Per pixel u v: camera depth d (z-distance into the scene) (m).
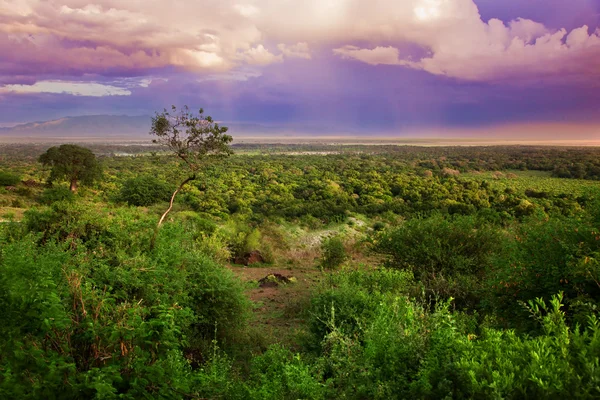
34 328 3.20
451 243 8.72
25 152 194.00
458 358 2.78
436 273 8.22
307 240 23.91
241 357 5.71
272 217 35.22
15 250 4.29
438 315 3.55
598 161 91.56
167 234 6.95
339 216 37.91
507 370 2.49
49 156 42.34
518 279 5.00
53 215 7.10
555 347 2.70
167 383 3.24
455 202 44.78
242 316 6.44
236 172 82.56
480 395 2.39
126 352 3.25
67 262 4.67
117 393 3.06
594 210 5.32
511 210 37.38
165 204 37.03
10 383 2.60
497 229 8.85
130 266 5.16
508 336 3.02
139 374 3.11
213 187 52.34
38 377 2.75
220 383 3.80
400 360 3.15
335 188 60.09
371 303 5.73
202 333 6.00
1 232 6.12
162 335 3.53
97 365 3.21
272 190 59.22
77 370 3.09
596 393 2.24
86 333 3.20
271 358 4.34
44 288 3.36
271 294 10.32
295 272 14.27
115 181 62.66
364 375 3.11
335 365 3.65
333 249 14.82
